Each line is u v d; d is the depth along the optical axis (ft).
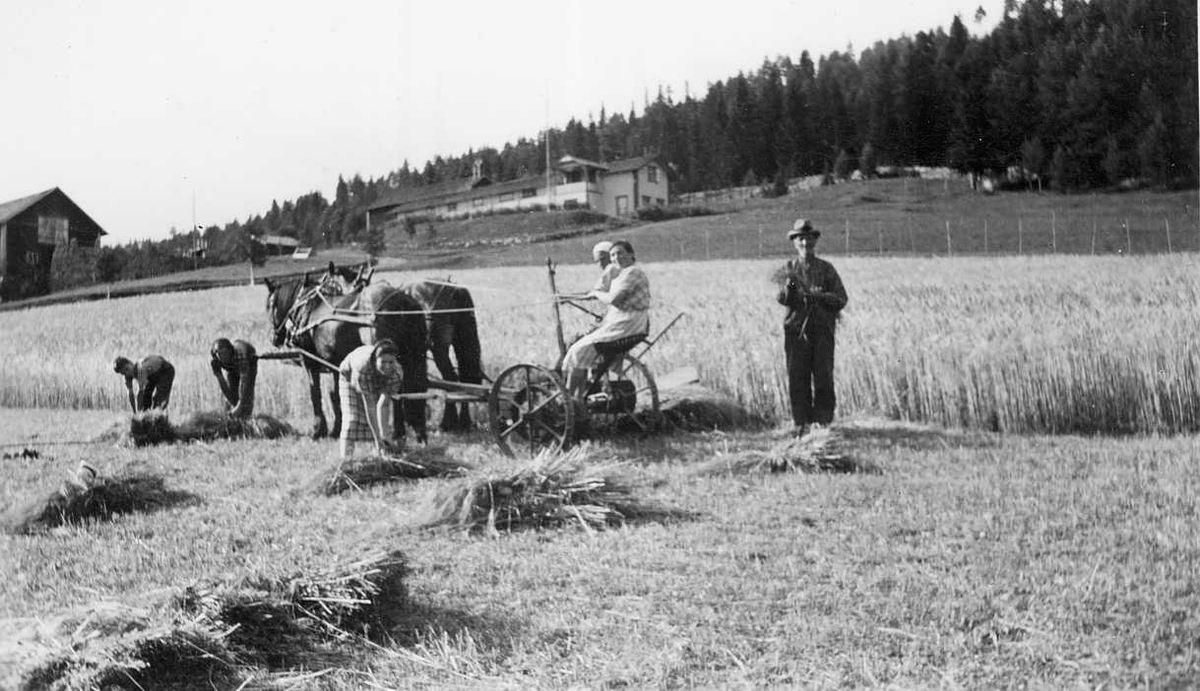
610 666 13.85
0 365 45.70
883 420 33.58
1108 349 31.55
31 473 28.55
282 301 36.81
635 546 19.20
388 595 16.52
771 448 27.02
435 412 35.12
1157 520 20.06
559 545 19.49
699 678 13.43
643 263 68.08
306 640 15.16
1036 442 29.71
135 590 17.17
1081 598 15.65
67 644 13.94
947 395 33.09
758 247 66.49
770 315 43.24
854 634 14.58
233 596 15.37
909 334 35.58
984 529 19.76
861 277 48.75
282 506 23.75
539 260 73.87
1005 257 47.70
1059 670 13.29
